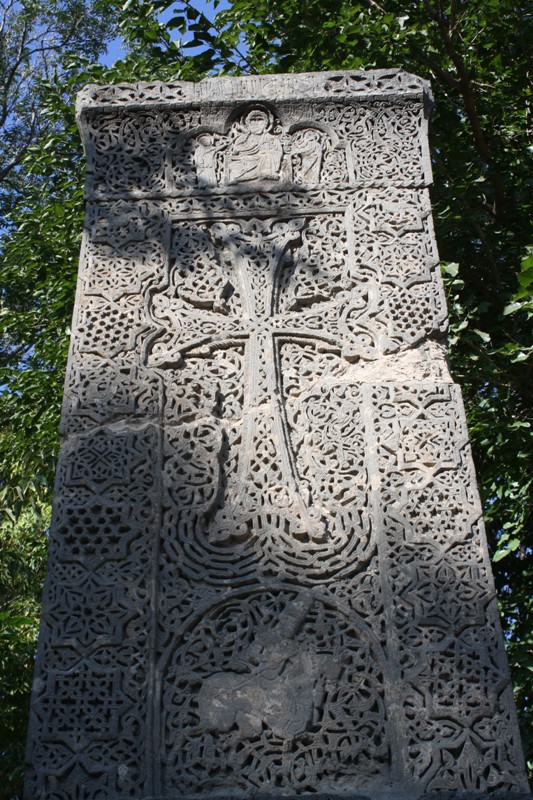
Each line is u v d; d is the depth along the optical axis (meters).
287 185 4.33
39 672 3.33
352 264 4.16
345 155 4.40
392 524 3.60
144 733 3.24
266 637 3.41
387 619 3.43
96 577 3.49
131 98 4.49
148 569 3.51
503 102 7.31
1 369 8.05
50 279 7.89
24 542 9.43
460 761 3.19
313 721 3.27
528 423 6.14
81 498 3.64
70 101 8.42
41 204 8.71
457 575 3.50
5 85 12.80
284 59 7.10
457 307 6.47
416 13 7.04
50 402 7.78
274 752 3.23
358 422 3.82
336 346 4.00
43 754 3.21
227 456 3.76
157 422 3.80
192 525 3.60
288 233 4.23
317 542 3.58
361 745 3.23
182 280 4.15
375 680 3.33
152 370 3.92
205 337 4.01
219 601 3.46
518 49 7.15
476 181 6.96
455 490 3.67
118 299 4.09
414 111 4.47
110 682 3.32
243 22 7.73
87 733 3.24
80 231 7.90
